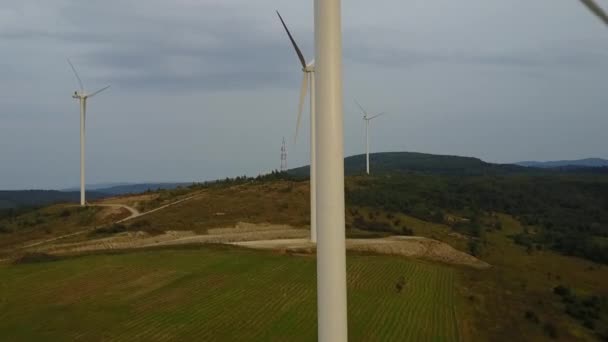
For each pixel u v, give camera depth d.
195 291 45.97
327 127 16.19
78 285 47.50
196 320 38.16
